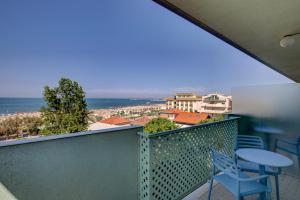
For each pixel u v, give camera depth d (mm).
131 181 1978
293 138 3221
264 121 3627
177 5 1986
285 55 3947
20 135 25297
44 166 1334
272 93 3516
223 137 3340
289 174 3160
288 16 2229
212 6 1997
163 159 2178
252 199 2344
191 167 2607
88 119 28922
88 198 1588
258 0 1883
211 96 57469
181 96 68062
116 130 1822
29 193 1261
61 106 26531
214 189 2664
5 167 1164
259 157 2068
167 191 2236
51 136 1401
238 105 4062
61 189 1421
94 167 1633
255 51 3652
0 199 1139
